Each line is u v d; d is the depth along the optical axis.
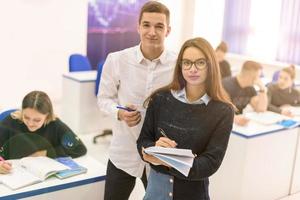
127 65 1.81
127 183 1.88
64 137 1.99
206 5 6.86
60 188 1.60
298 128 2.95
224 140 1.45
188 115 1.49
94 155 3.68
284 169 2.96
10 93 5.20
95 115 4.16
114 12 5.95
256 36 6.28
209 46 1.47
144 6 1.69
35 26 5.19
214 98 1.49
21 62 5.19
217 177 2.80
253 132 2.63
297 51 5.74
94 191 1.75
